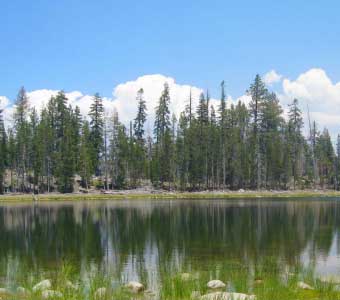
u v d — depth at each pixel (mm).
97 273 20016
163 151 107562
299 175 118625
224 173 108750
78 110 110438
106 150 109000
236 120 118688
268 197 95688
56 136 106250
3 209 65125
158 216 52625
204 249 30031
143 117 116875
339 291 16516
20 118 108000
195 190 107562
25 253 29391
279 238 35000
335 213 55406
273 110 118625
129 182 108500
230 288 16750
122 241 34188
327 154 126000
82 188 101562
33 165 100250
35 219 50719
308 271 19844
